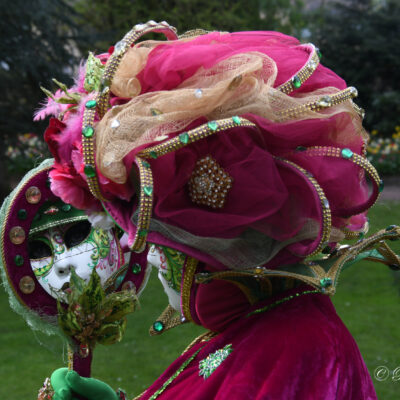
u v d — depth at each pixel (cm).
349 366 109
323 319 113
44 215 136
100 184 106
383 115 1357
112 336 127
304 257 108
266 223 106
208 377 113
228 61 106
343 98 107
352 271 641
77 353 133
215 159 105
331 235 112
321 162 108
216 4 883
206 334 131
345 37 1416
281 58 111
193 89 102
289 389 102
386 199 886
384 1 1541
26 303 135
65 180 116
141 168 99
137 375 406
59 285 137
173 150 99
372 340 453
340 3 1482
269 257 108
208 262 106
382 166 1144
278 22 1235
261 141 106
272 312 115
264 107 103
